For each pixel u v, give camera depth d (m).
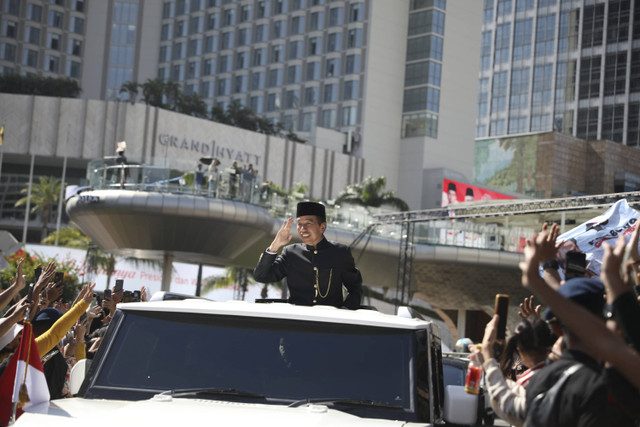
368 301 63.06
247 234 45.25
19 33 130.62
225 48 133.25
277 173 108.62
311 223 6.50
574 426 3.27
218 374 5.01
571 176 153.38
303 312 5.35
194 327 5.27
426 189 119.56
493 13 188.38
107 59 136.88
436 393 5.26
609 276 3.16
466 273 59.19
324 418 4.53
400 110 123.19
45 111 101.12
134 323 5.34
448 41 124.38
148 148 99.38
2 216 109.38
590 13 176.50
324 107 122.50
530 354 4.24
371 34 120.38
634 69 171.12
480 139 159.00
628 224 7.65
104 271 58.19
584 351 3.40
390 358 5.04
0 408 5.23
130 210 42.22
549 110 178.75
